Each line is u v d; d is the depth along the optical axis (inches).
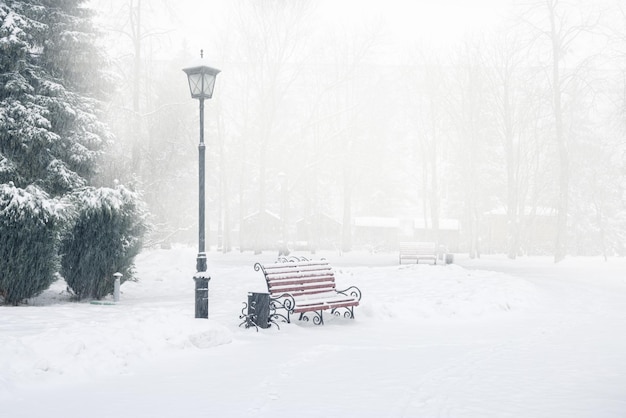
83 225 578.9
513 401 236.7
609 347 363.6
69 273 582.6
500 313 530.9
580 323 474.0
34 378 259.4
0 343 277.4
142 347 317.1
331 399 238.1
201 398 239.1
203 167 423.5
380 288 675.4
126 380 270.4
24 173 621.9
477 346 365.7
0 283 529.3
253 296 421.7
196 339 346.0
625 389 258.4
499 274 808.9
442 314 511.8
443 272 830.5
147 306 530.6
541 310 557.0
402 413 218.2
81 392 248.7
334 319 476.7
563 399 240.4
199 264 410.6
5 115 604.7
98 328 323.6
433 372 289.6
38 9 668.7
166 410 221.6
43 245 538.3
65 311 479.8
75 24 700.7
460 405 230.1
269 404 230.4
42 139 610.2
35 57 679.7
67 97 662.5
